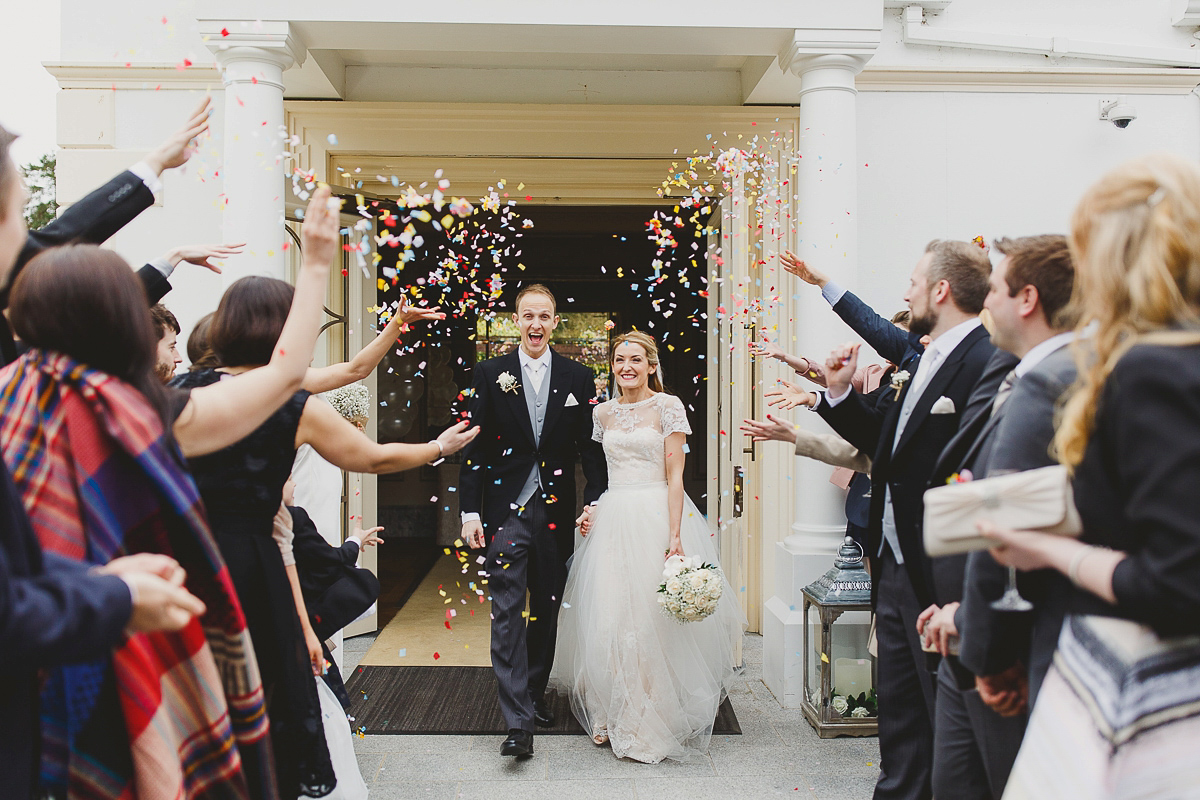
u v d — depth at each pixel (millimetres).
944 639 1746
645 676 3146
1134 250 1146
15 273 1562
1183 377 1040
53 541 1150
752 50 3807
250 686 1360
